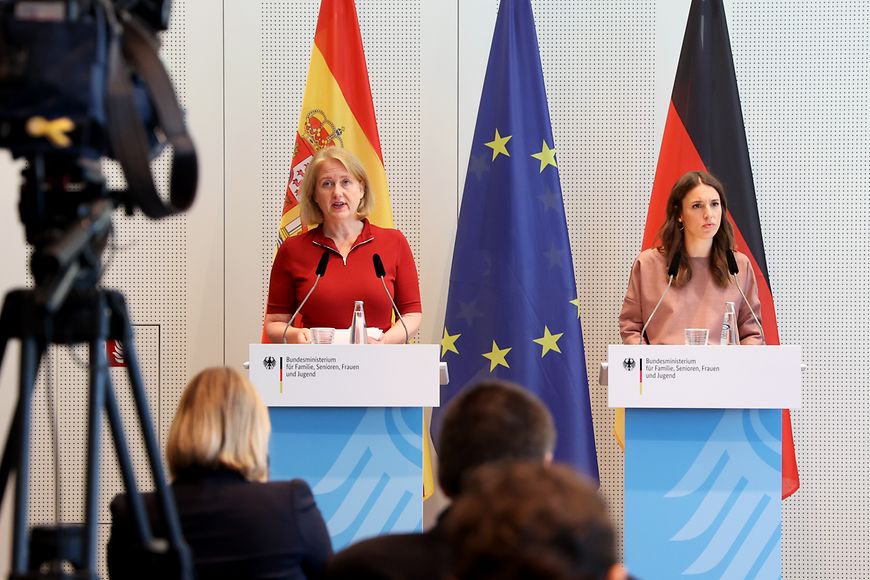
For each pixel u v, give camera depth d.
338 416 8.66
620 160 13.70
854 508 13.64
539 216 12.70
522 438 4.60
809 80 13.60
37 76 3.90
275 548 5.90
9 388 13.46
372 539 4.54
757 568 8.82
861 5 13.59
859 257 13.59
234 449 6.05
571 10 13.71
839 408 13.62
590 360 13.71
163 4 4.81
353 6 12.95
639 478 8.88
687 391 8.73
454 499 4.56
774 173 13.63
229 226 13.62
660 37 13.69
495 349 12.47
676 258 10.48
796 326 13.64
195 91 13.60
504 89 12.79
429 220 13.70
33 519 13.43
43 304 3.77
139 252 13.60
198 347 13.63
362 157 12.77
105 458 13.50
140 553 4.31
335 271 11.26
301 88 13.66
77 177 4.20
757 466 8.81
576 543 2.40
